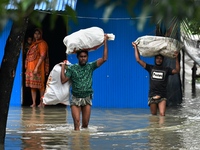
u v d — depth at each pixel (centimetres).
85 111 1338
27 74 1959
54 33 2192
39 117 1623
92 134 1242
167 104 2084
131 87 1933
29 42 2012
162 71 1658
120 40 1917
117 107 1938
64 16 348
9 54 996
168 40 1627
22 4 303
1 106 1027
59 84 1356
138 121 1514
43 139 1159
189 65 3772
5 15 306
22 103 2023
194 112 1795
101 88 1934
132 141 1136
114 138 1178
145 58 1919
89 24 1884
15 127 1369
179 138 1184
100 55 1917
